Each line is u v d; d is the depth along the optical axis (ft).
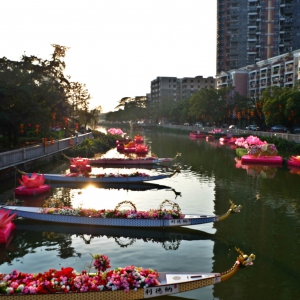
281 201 67.15
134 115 549.95
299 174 97.35
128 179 83.35
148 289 29.27
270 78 332.80
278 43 414.82
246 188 79.20
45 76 114.21
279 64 316.40
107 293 28.55
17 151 87.71
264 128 258.78
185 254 41.63
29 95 92.32
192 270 37.47
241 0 426.10
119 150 167.02
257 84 353.51
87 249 42.80
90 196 71.36
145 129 433.48
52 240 45.57
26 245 43.91
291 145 152.46
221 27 439.22
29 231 48.57
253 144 128.16
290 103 166.30
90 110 251.19
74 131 188.44
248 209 61.36
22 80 97.45
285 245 45.03
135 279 29.48
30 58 113.60
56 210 51.26
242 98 282.36
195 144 202.18
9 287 28.04
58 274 29.68
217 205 64.18
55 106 116.67
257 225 52.60
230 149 170.71
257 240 46.65
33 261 39.29
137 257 40.68
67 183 83.51
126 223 49.24
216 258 40.70
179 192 75.31
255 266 38.88
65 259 39.81
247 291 33.58
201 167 111.96
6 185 77.61
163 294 29.60
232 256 41.34
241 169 107.14
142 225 48.93
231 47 433.48
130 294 28.96
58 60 120.37
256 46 424.87
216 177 93.61
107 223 49.49
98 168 111.65
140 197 70.64
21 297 27.73
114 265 38.42
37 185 72.02
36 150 102.06
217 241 46.11
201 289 33.68
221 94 279.69
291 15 409.69
